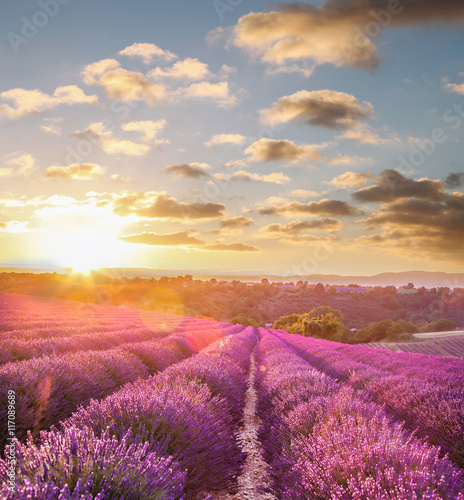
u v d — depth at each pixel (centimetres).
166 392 419
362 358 1452
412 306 15038
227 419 487
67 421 334
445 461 260
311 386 593
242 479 401
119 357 778
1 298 5725
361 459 261
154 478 225
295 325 6512
